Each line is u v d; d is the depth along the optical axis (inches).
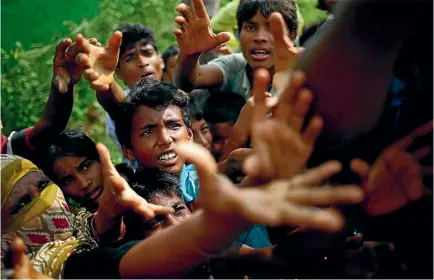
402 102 57.4
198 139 114.5
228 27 143.5
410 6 53.2
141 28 133.0
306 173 50.3
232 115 114.1
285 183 49.8
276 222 48.2
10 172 75.6
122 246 60.7
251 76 116.6
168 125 90.1
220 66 117.6
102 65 89.0
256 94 53.6
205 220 50.1
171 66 145.2
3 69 167.8
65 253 70.8
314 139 50.9
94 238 72.0
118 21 179.5
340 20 53.8
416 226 58.8
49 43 185.2
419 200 57.5
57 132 97.0
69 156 95.7
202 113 115.4
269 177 50.4
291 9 109.9
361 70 52.8
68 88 93.4
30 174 76.4
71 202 102.9
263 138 50.8
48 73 170.2
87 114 165.0
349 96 52.9
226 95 116.6
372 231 60.8
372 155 57.0
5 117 161.0
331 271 62.3
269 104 53.6
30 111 163.2
